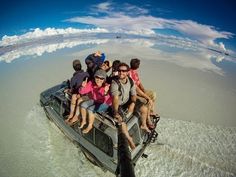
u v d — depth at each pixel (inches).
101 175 93.3
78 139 95.0
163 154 103.0
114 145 77.9
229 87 183.8
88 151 90.8
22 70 192.4
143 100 92.1
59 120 106.2
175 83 181.8
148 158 100.7
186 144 110.1
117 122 77.7
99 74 81.7
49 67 198.7
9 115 132.5
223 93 173.2
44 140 112.3
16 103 145.4
